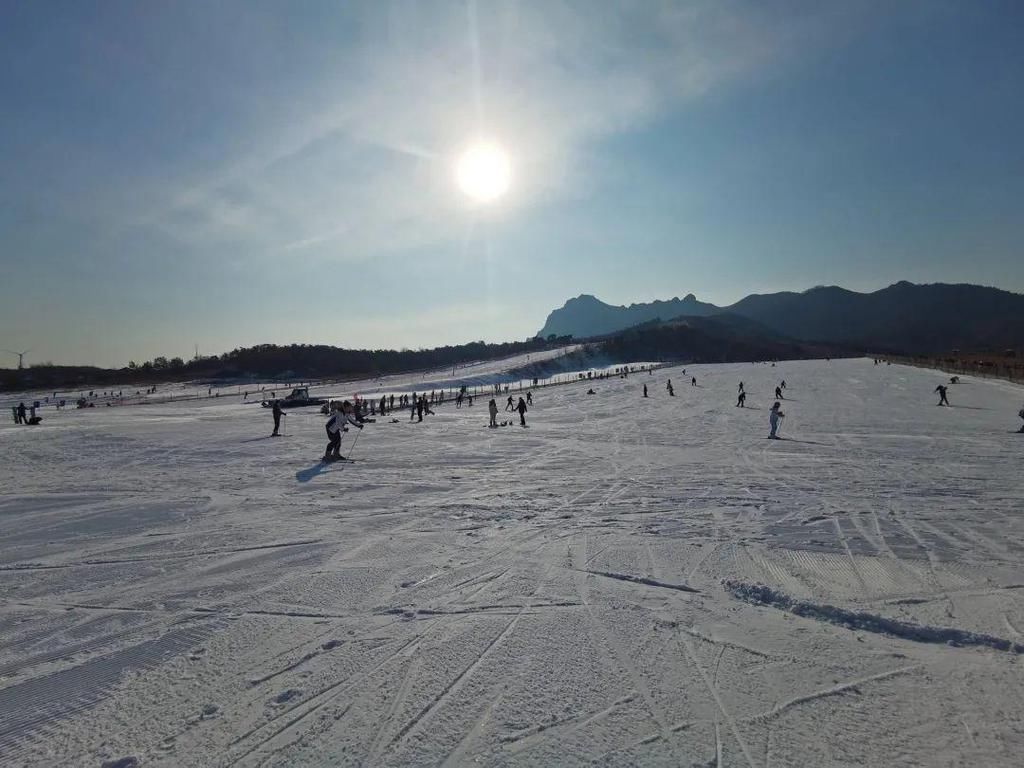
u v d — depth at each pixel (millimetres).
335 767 2949
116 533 8047
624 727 3240
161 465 15125
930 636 4332
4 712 3539
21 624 4898
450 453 17141
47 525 8602
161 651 4324
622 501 9844
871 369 69500
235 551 7043
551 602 5141
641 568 6066
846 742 3070
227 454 17219
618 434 22500
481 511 9172
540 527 8023
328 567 6312
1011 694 3521
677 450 17422
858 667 3895
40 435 23859
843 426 23797
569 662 4004
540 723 3297
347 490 11203
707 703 3475
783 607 4965
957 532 7520
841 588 5363
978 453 15883
